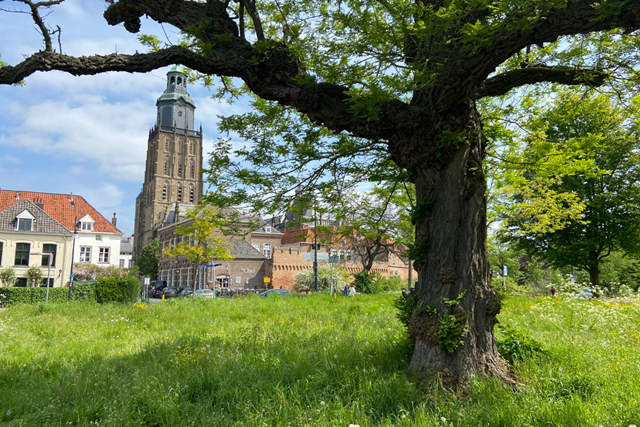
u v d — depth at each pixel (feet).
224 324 37.76
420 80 14.99
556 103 22.09
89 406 14.71
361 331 28.81
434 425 12.11
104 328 36.73
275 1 19.02
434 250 17.92
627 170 74.95
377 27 14.78
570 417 12.03
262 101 22.66
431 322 17.04
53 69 17.25
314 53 16.97
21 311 53.47
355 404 13.53
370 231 28.12
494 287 19.10
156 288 168.14
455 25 14.56
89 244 155.43
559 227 61.62
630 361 18.31
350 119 18.30
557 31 14.30
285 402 13.69
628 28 13.91
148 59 17.62
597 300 41.45
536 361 18.20
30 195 154.92
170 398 14.74
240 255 163.32
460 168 17.67
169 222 259.80
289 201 23.52
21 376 19.45
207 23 17.95
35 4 16.87
